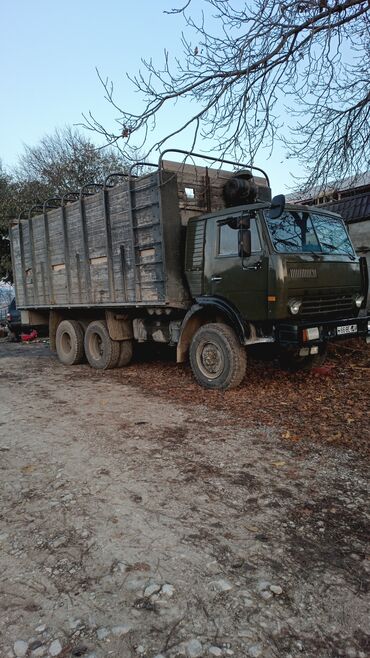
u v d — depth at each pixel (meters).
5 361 11.05
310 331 5.87
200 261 6.76
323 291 6.20
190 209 7.30
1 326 20.25
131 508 3.26
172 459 4.15
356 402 5.62
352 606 2.25
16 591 2.41
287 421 5.11
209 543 2.81
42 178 23.06
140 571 2.55
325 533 2.89
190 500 3.36
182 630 2.12
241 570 2.54
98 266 8.24
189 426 5.08
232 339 6.41
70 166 19.98
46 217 9.68
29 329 16.97
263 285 5.93
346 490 3.46
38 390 7.35
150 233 7.02
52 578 2.51
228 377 6.41
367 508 3.19
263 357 7.86
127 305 7.64
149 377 7.96
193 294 6.96
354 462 3.96
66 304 9.38
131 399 6.43
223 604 2.28
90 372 8.87
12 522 3.13
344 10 5.53
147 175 6.91
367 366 7.52
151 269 7.10
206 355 6.73
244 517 3.11
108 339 8.70
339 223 7.09
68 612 2.25
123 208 7.46
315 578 2.46
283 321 5.95
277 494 3.43
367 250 11.17
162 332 7.82
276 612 2.22
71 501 3.40
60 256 9.36
